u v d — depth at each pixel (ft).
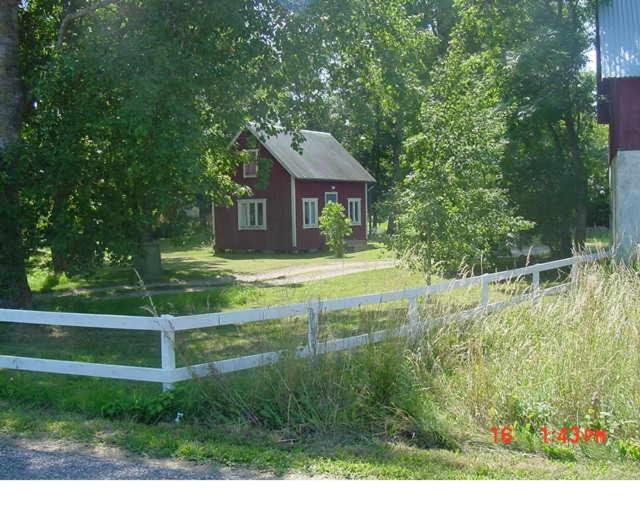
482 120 50.83
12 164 40.88
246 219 119.65
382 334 28.07
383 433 23.84
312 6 43.19
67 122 40.52
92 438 22.75
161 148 38.09
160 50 38.52
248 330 39.45
